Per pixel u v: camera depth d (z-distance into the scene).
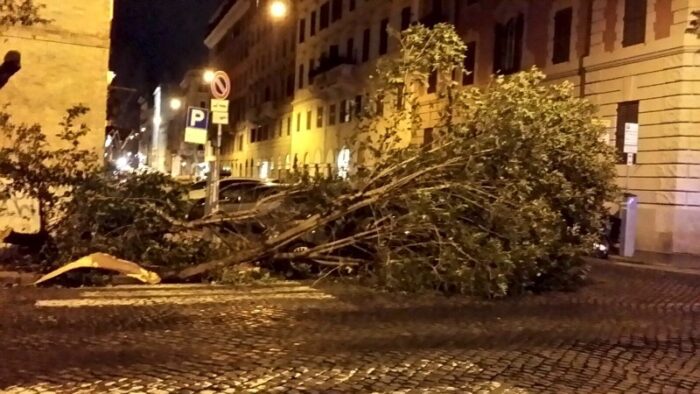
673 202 22.91
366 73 44.06
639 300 12.59
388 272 12.38
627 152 21.30
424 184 12.84
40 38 18.39
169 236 13.78
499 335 9.17
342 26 49.09
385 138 13.86
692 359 8.15
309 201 13.64
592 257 20.28
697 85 22.59
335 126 49.38
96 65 18.86
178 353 7.77
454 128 13.27
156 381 6.69
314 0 54.84
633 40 24.88
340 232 13.44
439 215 12.10
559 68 28.22
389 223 12.87
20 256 14.51
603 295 13.03
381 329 9.34
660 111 23.45
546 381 7.08
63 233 13.12
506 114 12.89
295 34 59.25
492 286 11.97
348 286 12.88
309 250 13.16
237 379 6.82
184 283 12.95
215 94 17.12
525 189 12.39
